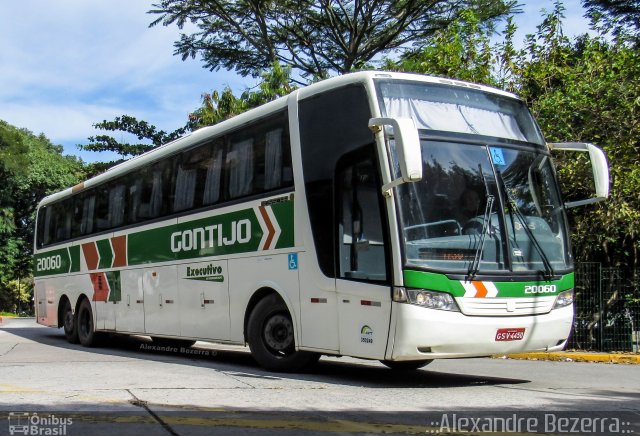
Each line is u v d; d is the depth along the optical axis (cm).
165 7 2723
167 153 1235
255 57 2853
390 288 757
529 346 809
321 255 855
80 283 1555
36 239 1875
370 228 789
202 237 1100
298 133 911
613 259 1477
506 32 1605
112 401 669
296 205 900
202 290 1093
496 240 803
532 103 1527
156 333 1227
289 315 923
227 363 1107
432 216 777
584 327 1398
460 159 816
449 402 706
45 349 1417
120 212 1392
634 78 1438
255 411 629
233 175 1039
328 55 2884
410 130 721
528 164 871
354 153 821
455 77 1612
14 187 4241
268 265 943
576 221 1443
